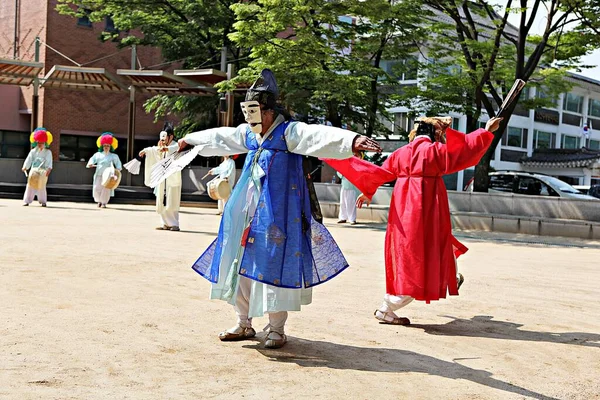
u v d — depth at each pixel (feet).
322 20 60.64
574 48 63.87
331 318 20.06
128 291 22.30
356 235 48.55
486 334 18.88
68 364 14.01
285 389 13.08
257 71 61.62
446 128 20.18
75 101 103.35
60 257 29.14
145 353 15.19
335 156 15.60
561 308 23.13
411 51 69.62
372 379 14.06
